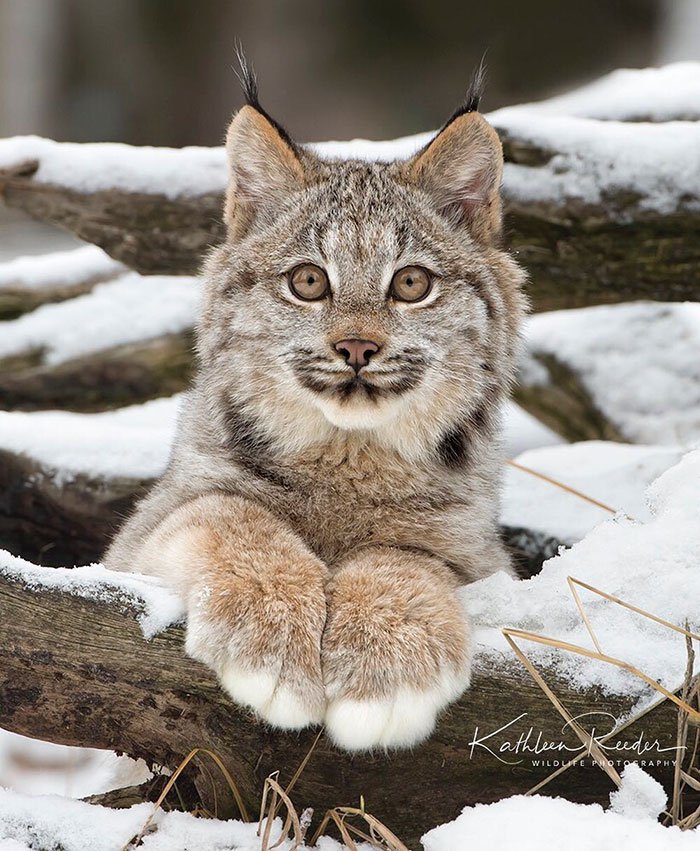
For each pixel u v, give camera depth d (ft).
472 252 29.19
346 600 21.40
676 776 20.36
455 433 27.73
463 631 21.36
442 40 100.78
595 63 98.89
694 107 39.47
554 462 41.52
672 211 35.24
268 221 29.37
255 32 103.09
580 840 18.57
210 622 20.53
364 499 26.91
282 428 26.91
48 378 47.73
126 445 41.45
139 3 101.76
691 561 22.79
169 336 47.78
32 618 20.62
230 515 24.04
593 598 22.58
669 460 38.96
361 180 28.91
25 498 40.65
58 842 19.77
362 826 20.89
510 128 36.29
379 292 27.09
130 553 27.04
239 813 21.11
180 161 38.91
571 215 35.99
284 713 20.02
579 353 49.19
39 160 38.88
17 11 98.32
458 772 21.06
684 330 49.65
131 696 20.79
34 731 21.53
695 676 21.04
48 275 49.06
